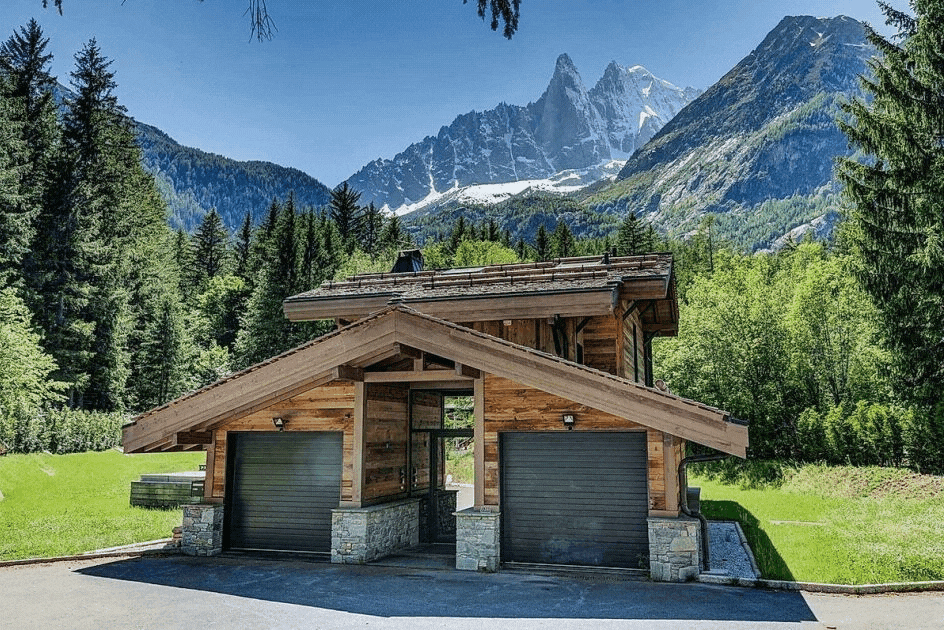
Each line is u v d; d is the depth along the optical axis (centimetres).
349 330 1297
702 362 3291
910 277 2041
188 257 7994
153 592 1021
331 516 1328
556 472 1218
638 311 1852
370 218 9138
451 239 9788
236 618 871
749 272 4194
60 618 873
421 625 836
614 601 945
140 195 5812
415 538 1488
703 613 874
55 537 1504
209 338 6644
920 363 2092
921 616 841
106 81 4719
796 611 879
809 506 1933
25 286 3897
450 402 3703
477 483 1233
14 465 2472
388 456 1423
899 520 1591
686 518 1113
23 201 3738
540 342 1427
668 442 1134
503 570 1175
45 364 3178
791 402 2967
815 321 3005
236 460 1420
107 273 4359
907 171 2075
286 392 1344
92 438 3219
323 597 987
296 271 5556
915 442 2122
